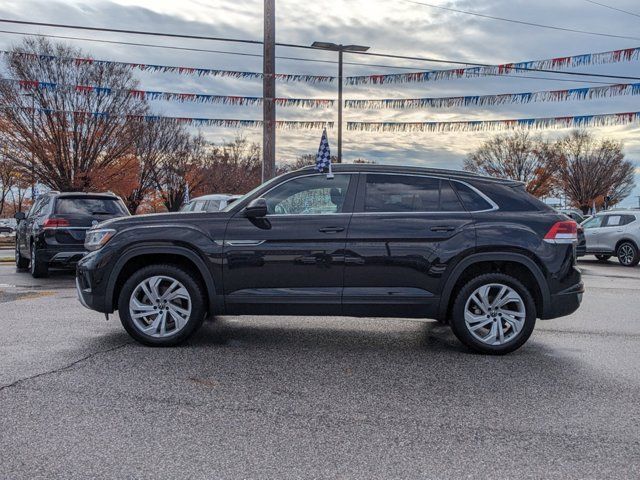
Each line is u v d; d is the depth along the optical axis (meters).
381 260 5.52
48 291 9.64
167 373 4.83
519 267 5.70
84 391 4.34
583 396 4.37
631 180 63.47
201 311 5.67
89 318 7.07
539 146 54.56
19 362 5.06
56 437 3.51
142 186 39.03
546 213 5.64
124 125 29.30
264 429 3.69
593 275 13.80
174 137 39.47
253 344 5.92
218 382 4.62
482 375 4.90
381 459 3.28
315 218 5.61
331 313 5.58
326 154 6.61
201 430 3.66
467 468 3.18
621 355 5.57
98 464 3.17
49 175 28.62
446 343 6.05
